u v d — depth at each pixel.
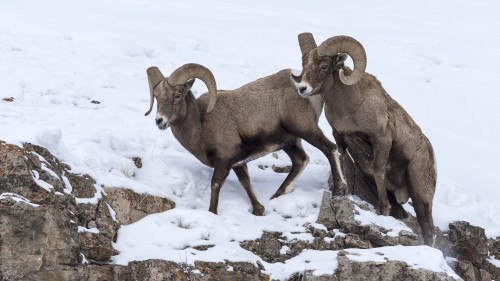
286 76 42.88
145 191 40.00
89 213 36.78
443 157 55.06
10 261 33.16
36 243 33.47
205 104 42.41
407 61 73.44
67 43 64.12
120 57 61.78
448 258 45.41
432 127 59.56
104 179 39.16
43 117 45.62
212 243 37.69
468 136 59.03
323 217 40.69
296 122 42.16
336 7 99.75
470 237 45.62
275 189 44.12
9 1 80.44
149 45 66.88
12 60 57.53
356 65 39.97
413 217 45.12
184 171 43.12
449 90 67.06
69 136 42.56
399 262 36.03
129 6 86.19
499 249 46.91
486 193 51.66
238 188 44.25
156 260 35.16
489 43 82.31
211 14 86.44
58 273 33.50
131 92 55.03
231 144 42.06
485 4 106.31
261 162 47.16
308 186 44.44
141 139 45.84
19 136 36.75
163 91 40.50
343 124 42.03
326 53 39.97
